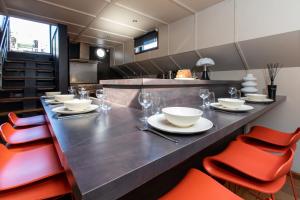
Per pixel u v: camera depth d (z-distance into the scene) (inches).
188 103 62.4
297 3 73.0
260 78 99.3
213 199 26.8
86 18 123.7
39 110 141.3
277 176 28.5
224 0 97.2
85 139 24.3
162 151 20.1
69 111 41.7
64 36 140.1
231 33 95.0
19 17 123.4
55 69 164.6
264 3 82.5
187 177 31.6
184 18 119.6
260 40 85.4
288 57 84.7
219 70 119.0
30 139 47.9
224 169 37.2
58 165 33.5
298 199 65.6
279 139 56.2
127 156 18.7
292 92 87.4
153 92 50.2
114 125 31.9
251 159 38.5
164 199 27.2
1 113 125.0
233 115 41.5
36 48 199.6
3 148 36.6
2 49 132.4
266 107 57.4
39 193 27.7
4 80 150.6
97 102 64.4
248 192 64.5
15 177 29.4
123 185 15.1
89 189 13.1
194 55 119.7
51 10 112.3
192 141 23.4
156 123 29.9
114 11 111.3
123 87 56.6
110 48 210.5
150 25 135.0
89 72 200.4
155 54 144.6
